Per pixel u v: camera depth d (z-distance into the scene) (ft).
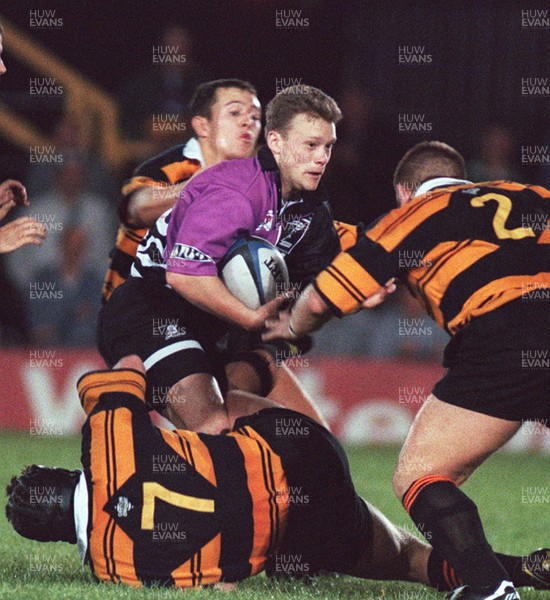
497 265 41.81
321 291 43.32
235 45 144.66
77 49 150.00
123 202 59.93
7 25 148.46
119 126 138.82
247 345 58.54
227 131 66.13
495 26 138.62
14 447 101.50
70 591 41.34
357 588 47.32
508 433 41.78
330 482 44.16
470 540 40.70
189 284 49.88
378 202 127.95
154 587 42.45
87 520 43.16
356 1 141.69
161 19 147.95
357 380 119.85
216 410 53.62
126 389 44.65
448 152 48.11
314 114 51.24
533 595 46.42
